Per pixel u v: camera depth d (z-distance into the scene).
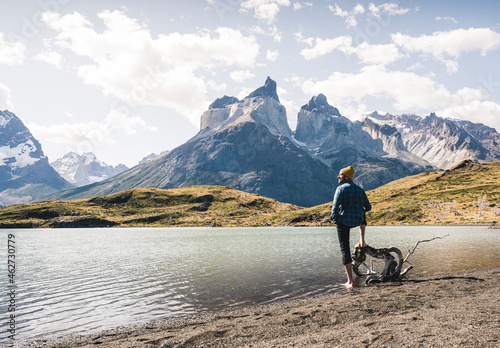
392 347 6.42
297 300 14.25
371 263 18.39
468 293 13.08
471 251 34.47
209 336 8.51
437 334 7.07
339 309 10.77
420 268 22.36
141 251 47.00
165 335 9.08
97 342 8.99
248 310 12.66
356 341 6.98
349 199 13.62
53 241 82.56
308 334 8.16
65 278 22.61
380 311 10.27
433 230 110.38
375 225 182.38
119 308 13.79
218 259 33.41
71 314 12.91
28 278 22.77
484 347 6.07
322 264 27.47
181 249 49.41
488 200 193.50
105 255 41.34
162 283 19.77
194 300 15.00
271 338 8.00
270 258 33.09
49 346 8.89
